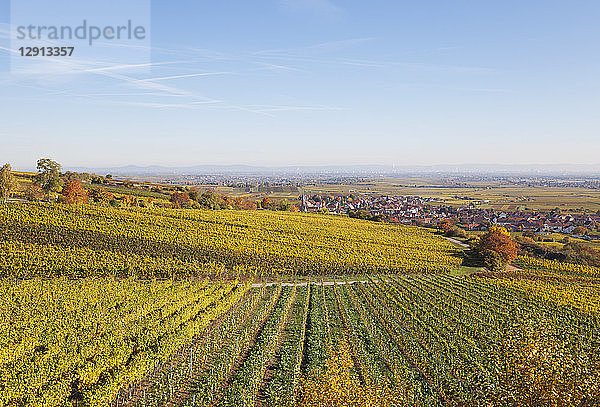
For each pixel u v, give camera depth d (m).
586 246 92.06
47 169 106.81
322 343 33.00
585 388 12.90
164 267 57.44
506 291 57.06
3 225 67.12
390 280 64.12
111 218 80.56
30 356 25.80
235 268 62.94
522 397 13.53
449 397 23.92
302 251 75.81
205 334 34.38
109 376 23.75
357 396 16.17
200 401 22.50
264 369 27.91
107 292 43.44
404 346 33.31
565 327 39.19
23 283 44.97
